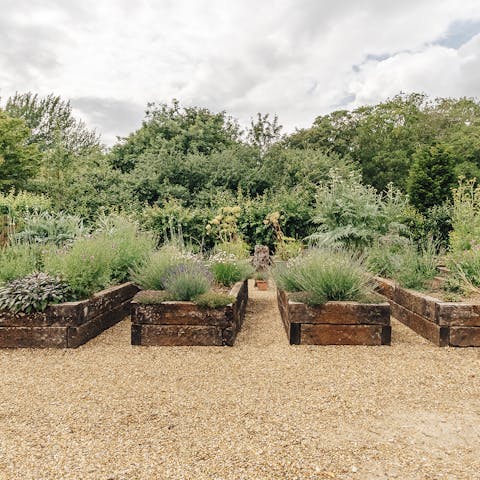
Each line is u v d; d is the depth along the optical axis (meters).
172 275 4.60
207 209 12.44
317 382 3.08
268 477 1.91
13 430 2.38
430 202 13.30
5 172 17.12
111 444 2.21
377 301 4.09
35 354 3.79
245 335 4.47
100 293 4.62
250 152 17.23
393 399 2.79
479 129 22.36
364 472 1.95
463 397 2.83
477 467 1.99
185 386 3.02
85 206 13.25
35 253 5.31
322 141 22.39
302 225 11.71
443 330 3.95
